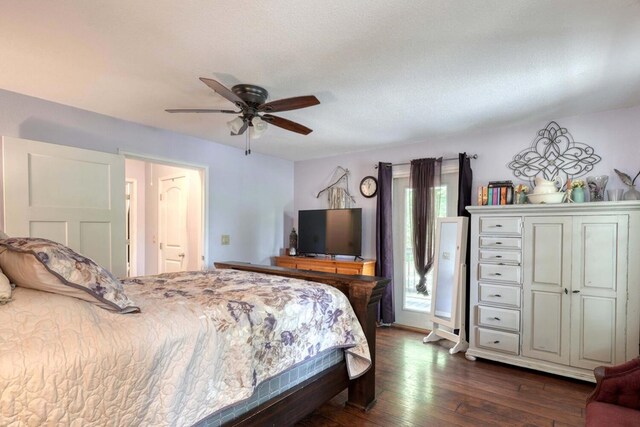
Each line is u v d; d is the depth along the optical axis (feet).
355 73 7.34
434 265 12.41
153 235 16.75
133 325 4.11
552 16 5.32
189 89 8.30
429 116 10.22
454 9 5.16
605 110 9.65
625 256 8.40
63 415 3.32
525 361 9.62
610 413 4.83
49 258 4.05
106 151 10.32
